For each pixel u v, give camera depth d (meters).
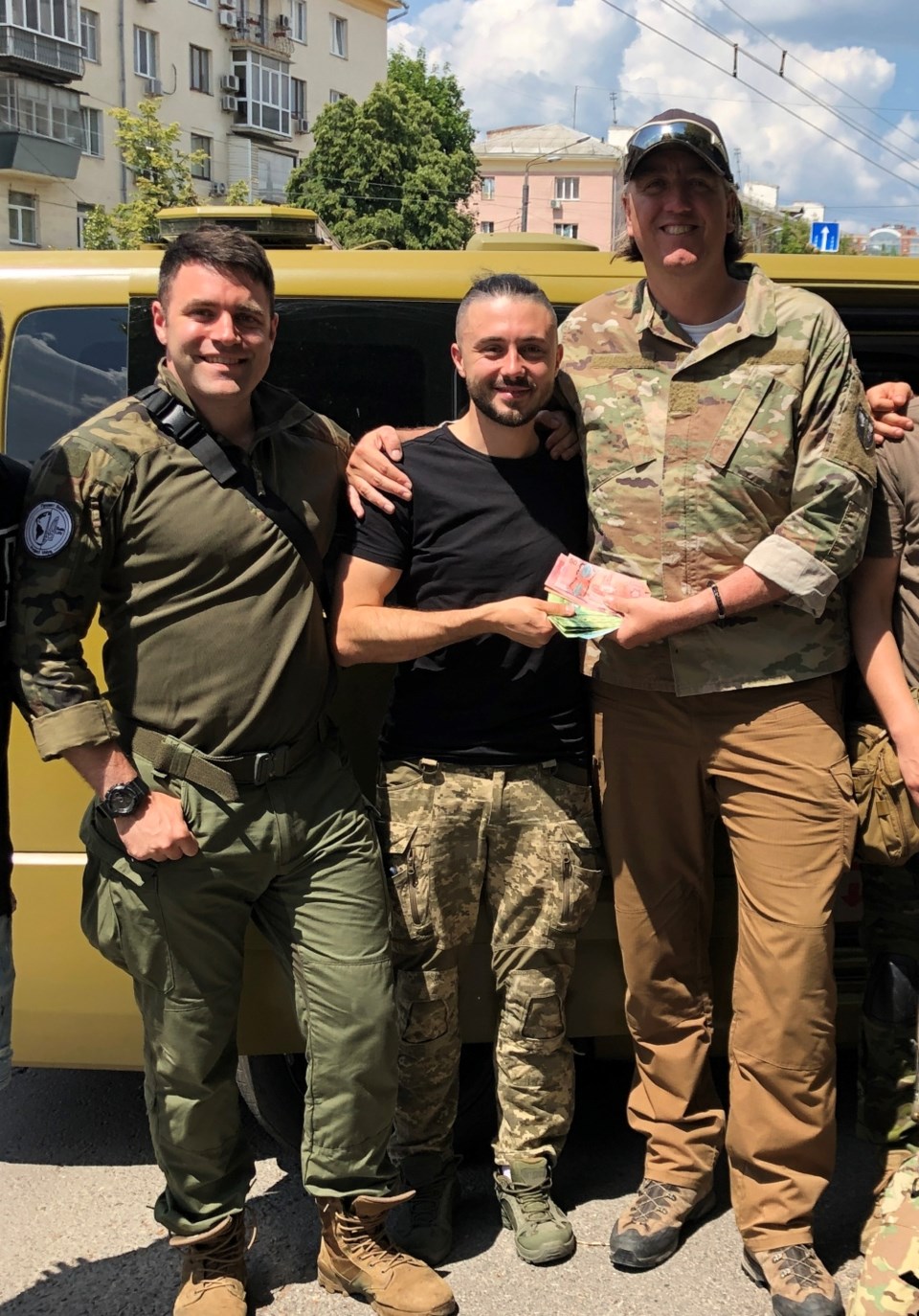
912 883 2.41
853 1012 2.75
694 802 2.36
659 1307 2.24
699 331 2.23
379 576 2.25
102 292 2.44
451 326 2.53
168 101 36.03
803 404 2.16
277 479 2.11
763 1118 2.25
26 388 2.44
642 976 2.42
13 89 29.91
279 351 2.51
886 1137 2.46
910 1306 1.70
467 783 2.31
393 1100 2.22
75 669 1.99
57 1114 2.93
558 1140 2.49
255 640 2.06
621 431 2.24
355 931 2.15
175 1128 2.15
